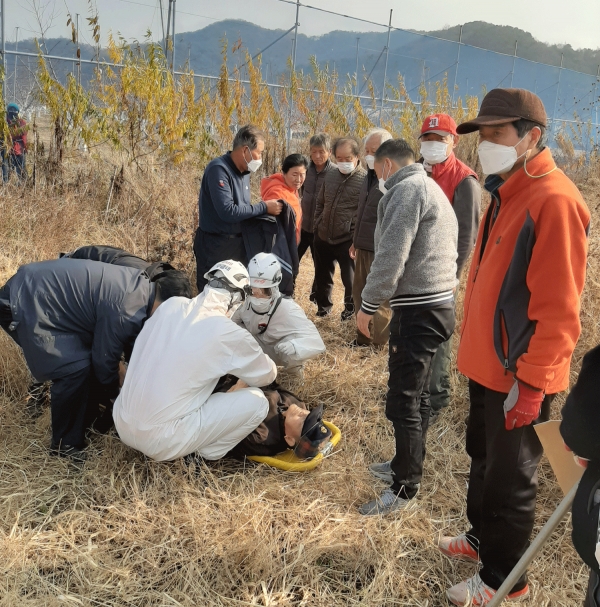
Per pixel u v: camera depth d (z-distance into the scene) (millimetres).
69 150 7934
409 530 2865
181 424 3074
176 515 2918
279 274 3676
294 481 3250
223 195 4293
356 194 5141
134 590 2510
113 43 8086
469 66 17016
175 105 8227
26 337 3143
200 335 3092
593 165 11422
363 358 4773
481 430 2549
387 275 2691
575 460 1882
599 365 1509
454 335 4758
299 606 2484
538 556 2762
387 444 3646
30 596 2455
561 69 20047
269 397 3496
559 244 1978
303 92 10820
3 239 5566
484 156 2205
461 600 2475
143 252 6137
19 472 3180
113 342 3191
